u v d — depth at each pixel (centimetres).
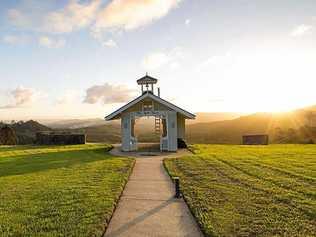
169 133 2997
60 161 2175
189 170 1697
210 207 967
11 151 3002
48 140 4041
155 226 832
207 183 1336
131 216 916
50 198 1101
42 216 903
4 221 863
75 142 4016
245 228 791
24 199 1092
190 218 893
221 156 2319
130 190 1253
